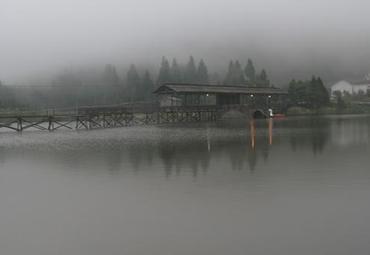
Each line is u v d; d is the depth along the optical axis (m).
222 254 7.22
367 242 7.56
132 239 8.04
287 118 58.94
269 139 26.73
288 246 7.46
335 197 10.74
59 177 14.74
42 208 10.50
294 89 81.44
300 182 12.64
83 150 22.69
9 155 21.33
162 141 26.89
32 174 15.55
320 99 82.00
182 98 62.53
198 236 8.08
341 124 42.19
